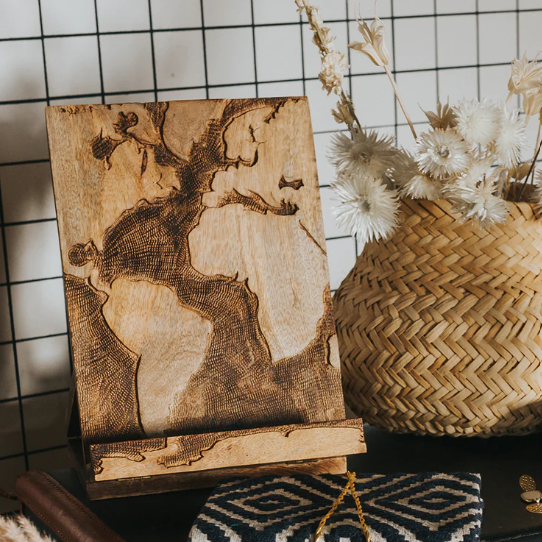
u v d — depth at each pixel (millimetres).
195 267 945
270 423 937
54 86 1173
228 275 955
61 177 921
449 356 954
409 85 1399
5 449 1216
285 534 737
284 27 1302
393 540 724
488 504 875
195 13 1240
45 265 1213
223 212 965
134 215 936
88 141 939
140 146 956
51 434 1251
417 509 781
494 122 951
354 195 988
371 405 1028
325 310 975
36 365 1225
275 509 792
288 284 971
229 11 1261
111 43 1196
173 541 814
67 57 1174
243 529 745
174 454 871
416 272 997
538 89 984
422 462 1003
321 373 959
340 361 1062
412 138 1420
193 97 1265
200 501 901
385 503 799
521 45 1477
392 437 1100
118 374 903
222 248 958
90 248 913
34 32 1146
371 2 1341
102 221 924
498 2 1438
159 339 922
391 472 976
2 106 1145
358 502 781
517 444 1052
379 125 1390
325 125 1354
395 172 1001
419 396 975
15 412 1217
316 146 1351
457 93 1442
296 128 1010
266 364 947
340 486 849
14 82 1147
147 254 932
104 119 952
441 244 986
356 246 1406
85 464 887
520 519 837
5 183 1165
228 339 942
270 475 885
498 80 1471
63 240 905
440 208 981
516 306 951
